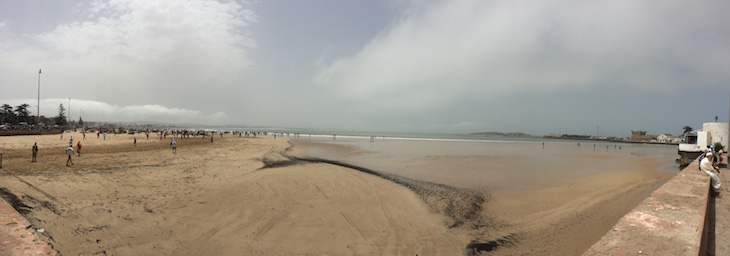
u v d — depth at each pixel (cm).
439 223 1017
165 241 805
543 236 868
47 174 1488
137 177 1498
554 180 1747
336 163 2369
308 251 786
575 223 933
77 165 1823
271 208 1084
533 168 2289
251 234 870
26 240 337
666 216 350
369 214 1075
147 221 920
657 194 477
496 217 1075
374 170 2042
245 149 3447
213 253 756
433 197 1330
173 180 1466
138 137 6100
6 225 372
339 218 1015
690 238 280
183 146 3706
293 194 1263
